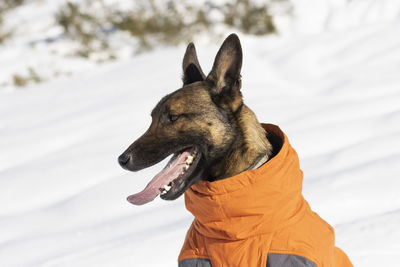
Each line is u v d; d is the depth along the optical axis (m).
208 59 10.05
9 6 16.11
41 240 4.52
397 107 6.83
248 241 2.67
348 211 4.26
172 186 2.67
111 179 5.50
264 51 11.48
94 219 4.87
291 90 8.48
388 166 4.85
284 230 2.63
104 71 11.10
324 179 4.82
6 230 4.86
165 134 2.71
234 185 2.61
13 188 5.75
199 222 2.86
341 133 6.05
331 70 9.48
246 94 8.06
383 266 3.47
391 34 10.37
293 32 13.73
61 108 8.62
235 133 2.72
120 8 14.74
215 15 14.32
